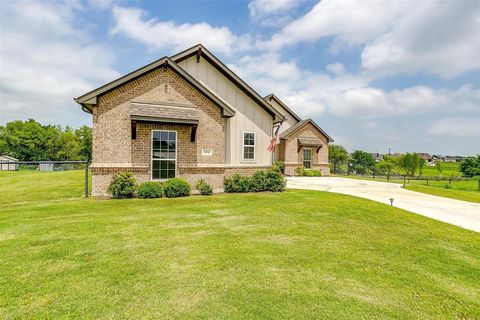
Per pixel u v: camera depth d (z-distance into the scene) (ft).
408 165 130.21
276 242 19.15
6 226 21.84
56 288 11.99
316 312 10.62
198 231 21.38
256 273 13.98
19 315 9.96
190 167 41.14
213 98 42.50
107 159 36.60
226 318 10.05
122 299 11.20
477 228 26.61
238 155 49.29
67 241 18.25
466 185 91.40
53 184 48.52
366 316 10.51
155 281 12.84
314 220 26.12
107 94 36.76
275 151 89.25
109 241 18.43
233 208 30.66
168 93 40.14
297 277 13.70
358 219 27.40
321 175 89.51
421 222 27.78
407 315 10.74
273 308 10.79
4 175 62.34
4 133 217.56
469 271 15.44
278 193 43.29
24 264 14.46
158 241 18.67
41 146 213.66
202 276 13.47
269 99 90.89
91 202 32.78
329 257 16.66
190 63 46.62
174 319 9.93
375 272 14.75
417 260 16.87
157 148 39.29
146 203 32.68
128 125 37.68
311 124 88.69
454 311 11.19
